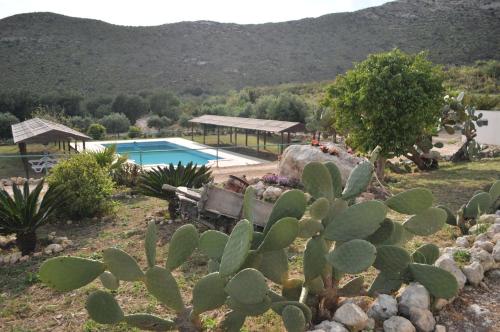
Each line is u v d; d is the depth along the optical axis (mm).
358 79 12211
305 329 3643
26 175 16672
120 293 5133
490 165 15281
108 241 7457
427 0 100875
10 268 6254
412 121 12000
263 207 7227
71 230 8328
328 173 3850
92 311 3383
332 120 19625
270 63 89375
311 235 3697
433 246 4680
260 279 3127
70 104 42938
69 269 3254
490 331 3832
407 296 4000
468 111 17422
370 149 12430
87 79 65125
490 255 5164
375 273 5363
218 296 3383
